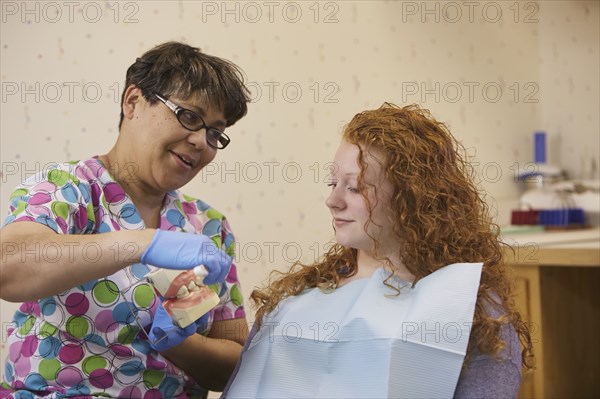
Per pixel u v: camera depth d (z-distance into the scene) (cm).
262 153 237
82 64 215
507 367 109
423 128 125
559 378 215
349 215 123
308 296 130
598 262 198
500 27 284
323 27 244
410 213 120
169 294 121
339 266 135
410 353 109
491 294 116
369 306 117
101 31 216
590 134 283
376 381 110
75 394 132
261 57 236
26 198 125
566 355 219
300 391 118
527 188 282
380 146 120
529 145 293
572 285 222
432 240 121
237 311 156
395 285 120
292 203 241
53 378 132
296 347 121
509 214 282
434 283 114
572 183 265
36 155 213
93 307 132
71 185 131
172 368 140
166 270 121
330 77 246
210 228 156
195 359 145
